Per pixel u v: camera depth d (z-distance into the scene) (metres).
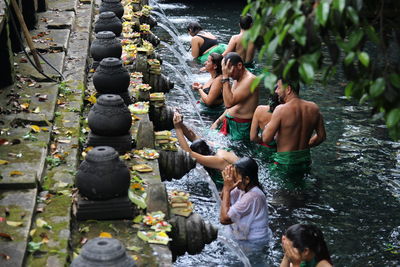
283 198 9.25
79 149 8.56
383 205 9.03
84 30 14.84
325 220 8.63
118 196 6.73
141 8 20.70
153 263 5.97
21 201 6.71
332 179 9.85
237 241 7.98
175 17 23.33
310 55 3.97
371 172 10.06
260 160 10.63
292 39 4.31
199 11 24.56
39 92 10.29
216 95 13.02
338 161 10.47
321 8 3.77
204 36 17.00
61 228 6.33
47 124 8.98
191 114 13.05
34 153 7.93
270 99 10.52
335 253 7.79
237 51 16.00
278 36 3.98
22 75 11.06
